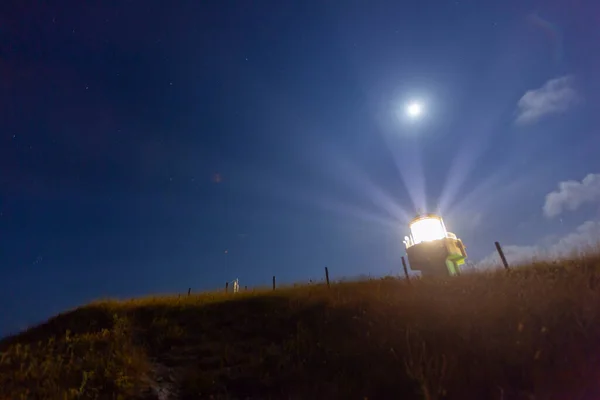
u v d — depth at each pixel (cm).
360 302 1232
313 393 738
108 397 812
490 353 698
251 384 827
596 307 760
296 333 1120
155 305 1683
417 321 966
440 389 599
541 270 1220
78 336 1298
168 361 1029
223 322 1347
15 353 1163
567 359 618
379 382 712
